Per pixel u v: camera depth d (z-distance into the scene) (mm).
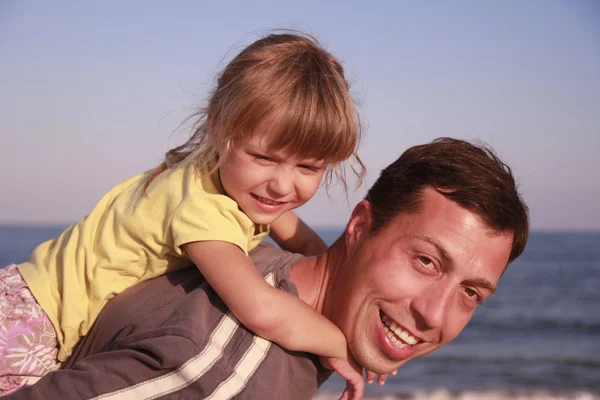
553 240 86875
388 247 2178
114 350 1921
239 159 2180
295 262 2457
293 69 2229
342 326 2252
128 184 2445
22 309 2146
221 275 2047
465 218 2094
